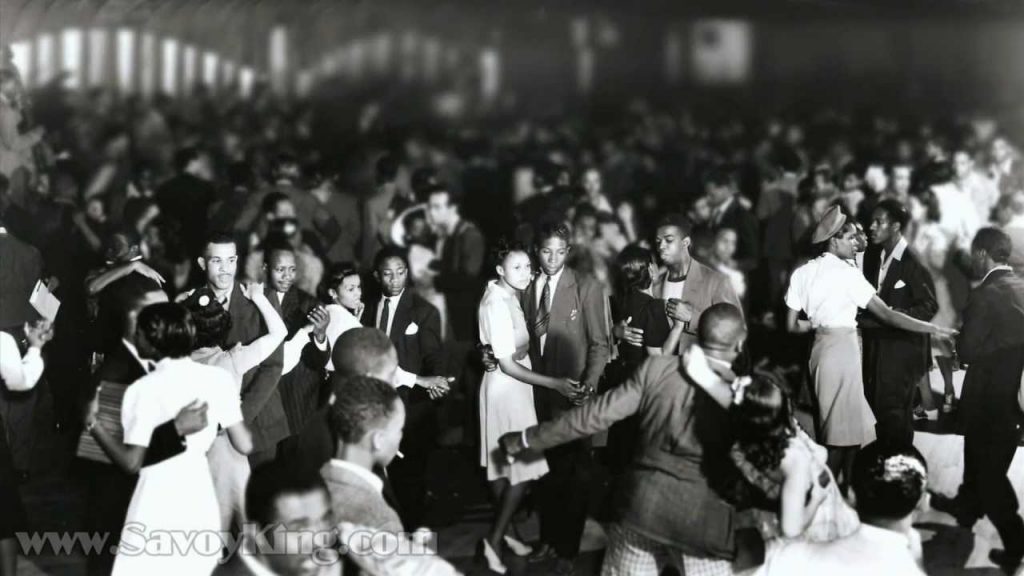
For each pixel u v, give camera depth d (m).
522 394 5.96
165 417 4.57
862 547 4.36
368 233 10.92
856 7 23.55
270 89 21.84
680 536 4.56
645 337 6.57
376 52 23.78
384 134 18.23
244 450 4.79
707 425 4.56
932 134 18.81
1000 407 6.32
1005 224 10.36
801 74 25.92
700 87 25.89
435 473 7.73
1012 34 25.23
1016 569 5.94
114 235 6.08
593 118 24.44
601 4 24.66
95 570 5.09
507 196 14.37
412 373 6.28
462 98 24.59
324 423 4.80
